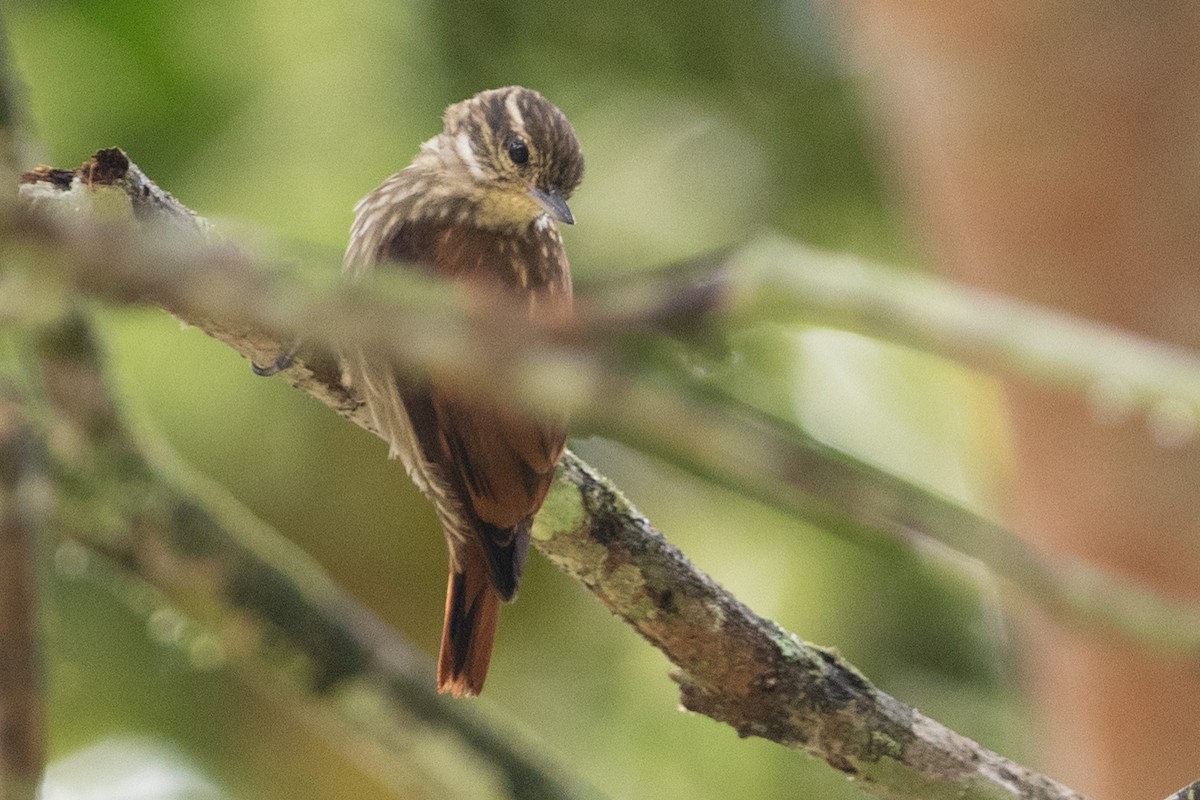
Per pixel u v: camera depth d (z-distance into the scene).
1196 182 7.73
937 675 10.15
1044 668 8.57
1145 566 7.88
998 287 8.11
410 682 7.28
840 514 3.10
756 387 9.34
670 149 10.52
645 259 10.23
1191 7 7.56
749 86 10.77
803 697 5.70
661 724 10.09
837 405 9.75
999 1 7.68
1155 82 7.68
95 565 9.15
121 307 2.69
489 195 7.38
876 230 10.72
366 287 2.71
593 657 10.46
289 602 7.17
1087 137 7.77
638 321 3.60
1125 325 7.91
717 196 10.49
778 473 2.85
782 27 10.66
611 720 10.23
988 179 7.99
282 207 9.58
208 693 10.48
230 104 9.82
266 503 10.09
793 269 3.61
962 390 9.68
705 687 5.74
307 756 10.47
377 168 9.68
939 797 5.69
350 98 9.77
